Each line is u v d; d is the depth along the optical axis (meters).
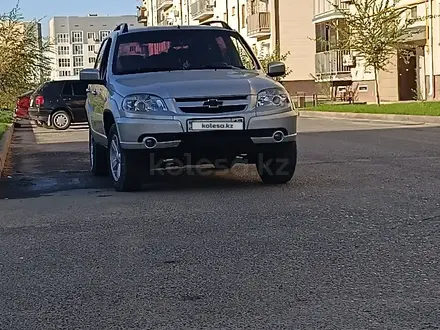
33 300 4.70
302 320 4.15
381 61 30.14
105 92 9.27
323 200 7.80
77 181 10.43
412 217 6.73
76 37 137.12
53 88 25.48
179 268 5.30
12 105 29.03
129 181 8.70
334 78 40.75
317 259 5.39
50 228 6.87
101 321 4.27
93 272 5.28
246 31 52.53
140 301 4.60
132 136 8.30
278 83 8.80
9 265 5.57
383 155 12.17
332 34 42.88
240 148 8.36
